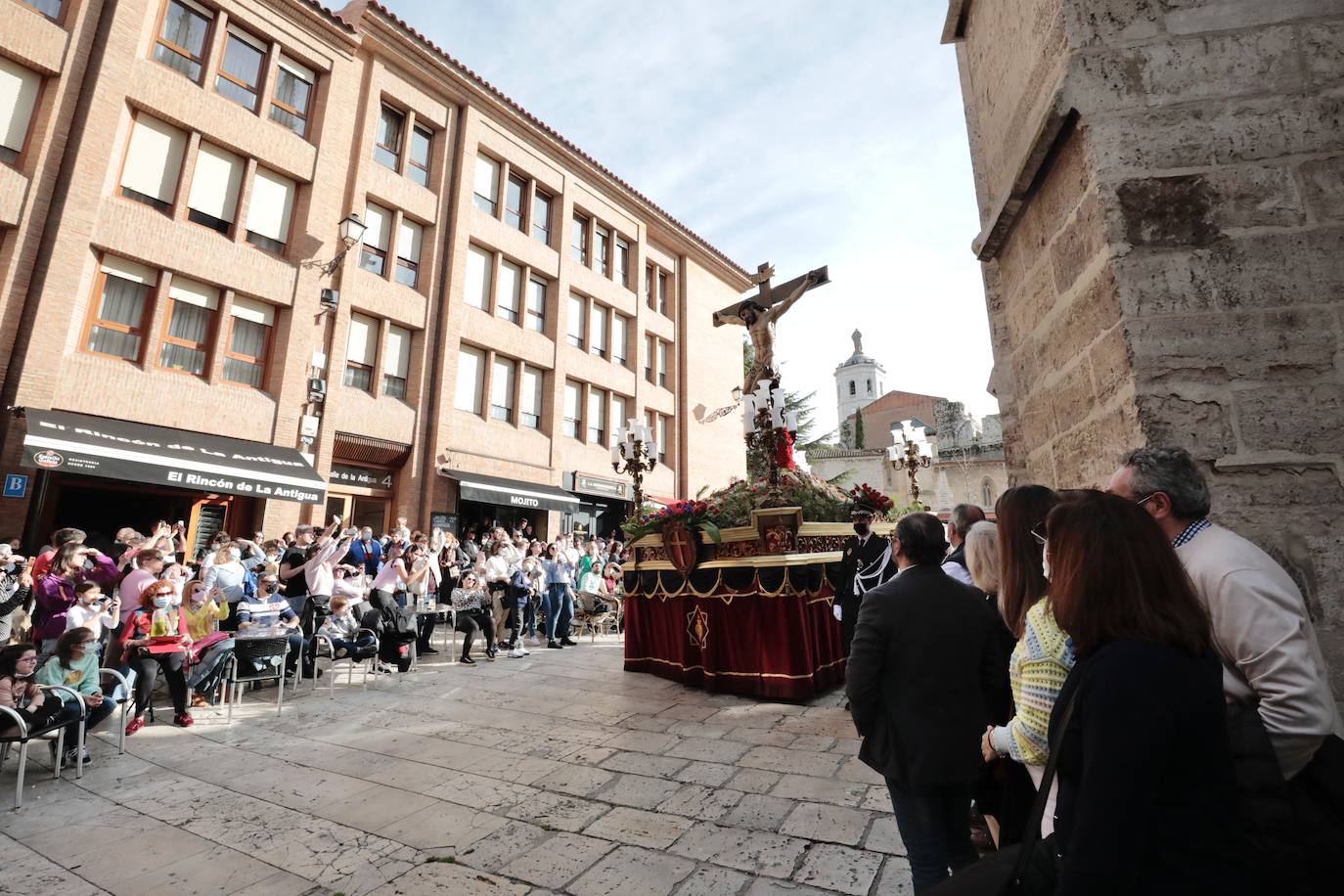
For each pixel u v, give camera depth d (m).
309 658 7.95
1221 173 2.33
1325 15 2.34
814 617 6.44
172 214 11.83
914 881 2.22
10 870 3.18
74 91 10.81
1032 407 3.44
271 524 12.34
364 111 15.06
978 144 4.25
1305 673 1.39
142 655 5.80
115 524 11.30
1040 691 1.66
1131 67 2.49
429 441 15.45
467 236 16.77
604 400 21.02
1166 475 1.72
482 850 3.25
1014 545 2.05
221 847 3.38
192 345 12.02
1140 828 1.07
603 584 12.84
